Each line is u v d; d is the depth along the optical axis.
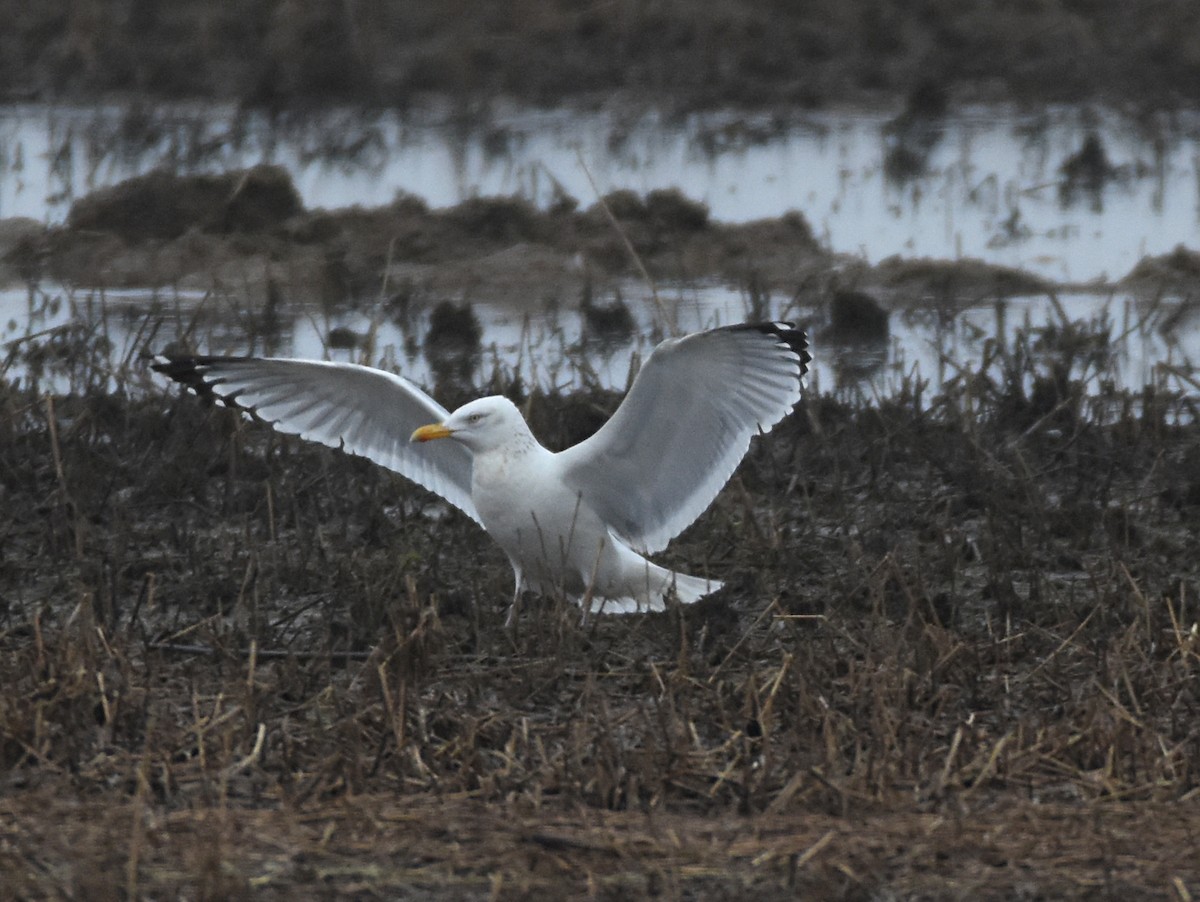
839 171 26.06
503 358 17.78
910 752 8.58
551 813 7.99
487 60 32.34
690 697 9.59
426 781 8.33
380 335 18.77
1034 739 8.89
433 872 7.38
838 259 21.66
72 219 21.95
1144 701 9.43
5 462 13.41
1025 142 27.78
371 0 34.22
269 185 22.25
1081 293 20.39
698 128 28.69
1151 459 14.46
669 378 10.33
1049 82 31.22
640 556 10.91
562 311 19.84
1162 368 15.39
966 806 8.11
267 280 19.86
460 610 11.17
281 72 30.27
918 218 23.55
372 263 21.19
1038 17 33.69
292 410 11.48
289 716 9.30
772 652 10.46
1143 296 20.12
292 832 7.70
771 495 13.65
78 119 28.80
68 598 11.38
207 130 27.95
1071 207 24.14
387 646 9.96
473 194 23.41
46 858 7.42
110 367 15.65
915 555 12.33
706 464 10.84
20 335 18.12
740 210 23.88
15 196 23.64
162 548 12.30
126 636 10.45
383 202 23.91
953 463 14.06
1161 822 7.89
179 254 21.22
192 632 10.66
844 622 10.75
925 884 7.33
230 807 8.07
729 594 11.48
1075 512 12.87
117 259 21.12
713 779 8.44
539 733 8.96
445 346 18.23
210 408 14.45
